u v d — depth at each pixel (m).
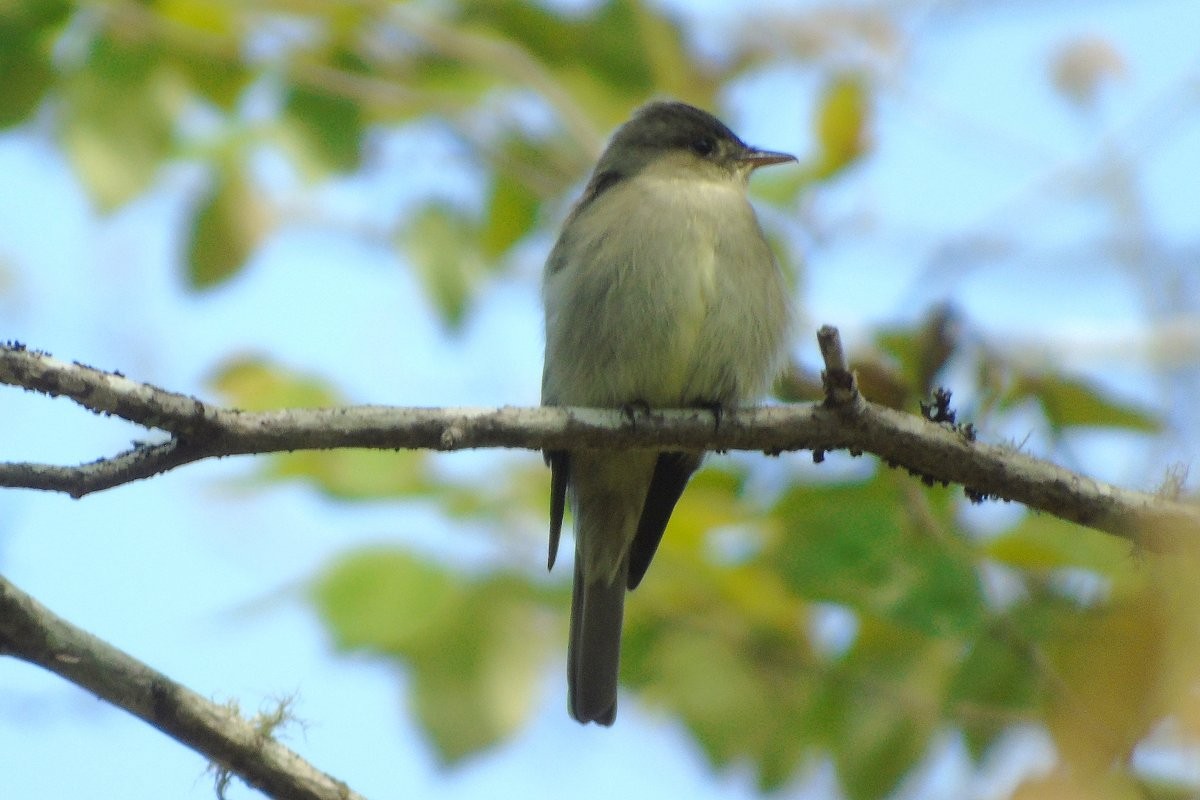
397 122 12.56
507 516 10.51
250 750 6.58
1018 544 8.54
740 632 10.27
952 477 8.02
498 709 9.78
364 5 12.23
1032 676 8.30
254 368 10.39
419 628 9.84
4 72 10.80
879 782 9.44
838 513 8.67
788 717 10.07
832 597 8.52
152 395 6.92
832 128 11.92
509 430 8.00
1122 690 5.28
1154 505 7.64
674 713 10.19
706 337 10.34
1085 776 5.64
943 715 8.87
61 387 6.77
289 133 11.63
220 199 11.37
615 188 11.09
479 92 12.80
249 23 11.73
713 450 8.46
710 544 10.27
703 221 10.48
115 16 11.17
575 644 10.33
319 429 7.29
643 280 10.35
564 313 10.67
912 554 8.52
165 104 11.13
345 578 9.91
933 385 8.80
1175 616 5.13
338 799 6.72
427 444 7.66
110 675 6.46
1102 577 8.41
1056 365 8.98
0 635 6.36
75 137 10.82
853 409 8.05
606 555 10.52
